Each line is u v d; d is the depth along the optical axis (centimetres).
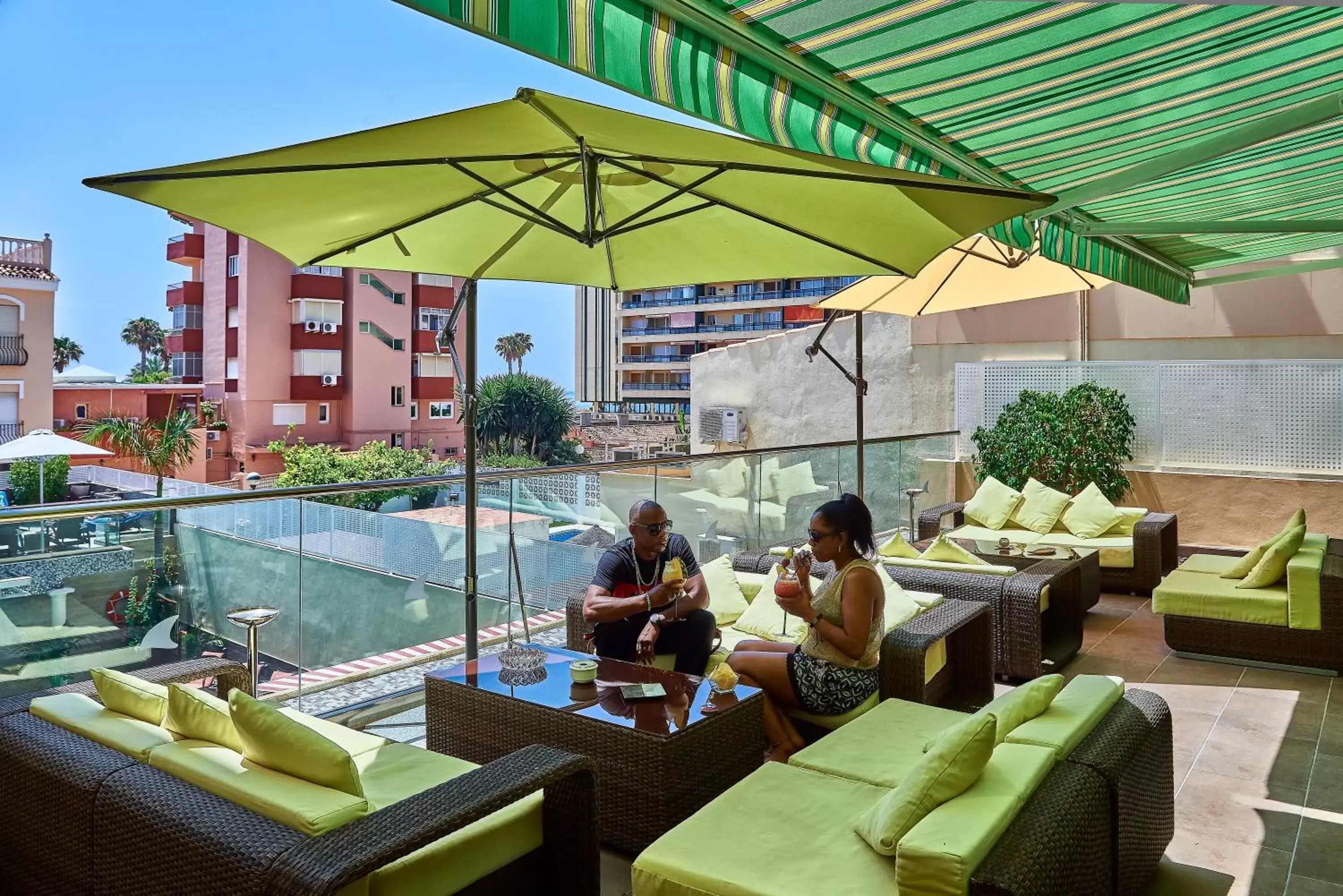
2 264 2856
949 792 222
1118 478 917
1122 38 235
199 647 435
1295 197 474
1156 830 285
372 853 198
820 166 193
